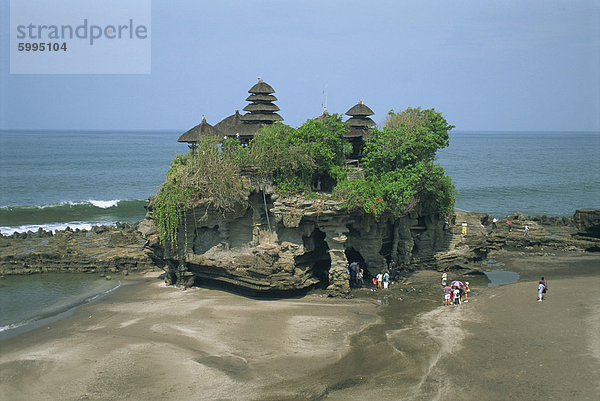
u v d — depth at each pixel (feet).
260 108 194.70
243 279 149.69
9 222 268.82
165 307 142.61
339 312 138.62
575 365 100.12
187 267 161.68
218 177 149.28
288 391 96.78
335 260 153.79
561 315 126.72
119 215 293.64
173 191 151.74
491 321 126.72
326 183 171.53
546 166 622.54
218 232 160.66
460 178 495.00
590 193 395.75
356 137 195.72
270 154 153.48
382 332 124.16
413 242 184.34
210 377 101.91
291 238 157.17
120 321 132.36
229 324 129.39
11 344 117.29
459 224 234.99
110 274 181.27
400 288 160.56
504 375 98.73
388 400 92.68
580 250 212.23
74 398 94.48
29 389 97.30
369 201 149.79
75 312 140.26
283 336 122.31
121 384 99.04
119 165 556.92
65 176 450.71
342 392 96.43
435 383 97.76
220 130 197.88
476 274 178.40
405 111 197.26
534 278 173.99
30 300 151.94
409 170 167.12
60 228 256.52
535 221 269.44
